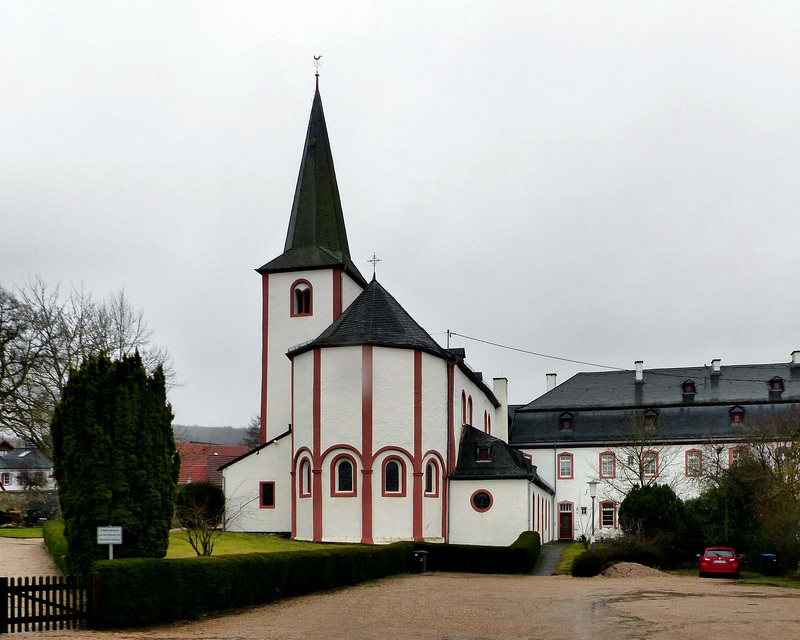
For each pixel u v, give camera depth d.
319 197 53.97
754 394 64.50
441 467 43.94
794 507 37.03
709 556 37.78
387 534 40.97
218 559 22.84
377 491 41.22
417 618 21.39
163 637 18.17
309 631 19.25
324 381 42.28
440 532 43.50
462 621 20.78
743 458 46.34
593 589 29.27
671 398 65.94
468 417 52.56
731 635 18.05
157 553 22.45
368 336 42.56
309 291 51.69
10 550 32.97
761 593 27.88
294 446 43.84
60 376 46.28
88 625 19.20
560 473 64.62
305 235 53.12
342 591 28.39
